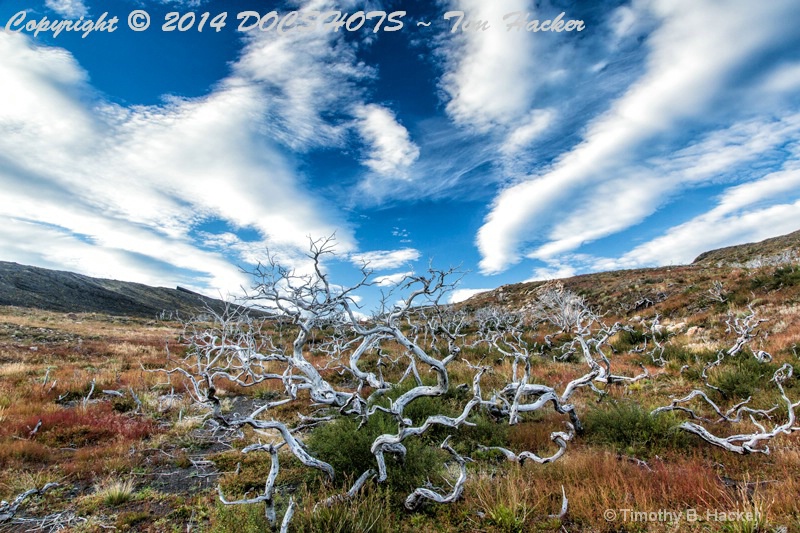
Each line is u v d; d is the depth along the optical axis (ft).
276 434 27.30
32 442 23.89
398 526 14.60
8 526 15.85
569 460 19.30
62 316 162.61
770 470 17.62
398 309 25.14
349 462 18.98
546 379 39.50
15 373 48.32
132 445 25.26
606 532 13.67
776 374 28.99
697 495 14.84
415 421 25.03
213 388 16.67
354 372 27.76
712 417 26.30
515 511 14.57
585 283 153.69
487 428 24.68
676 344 56.03
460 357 56.70
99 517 16.65
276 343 62.03
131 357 68.59
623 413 22.95
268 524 14.42
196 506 17.39
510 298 173.88
